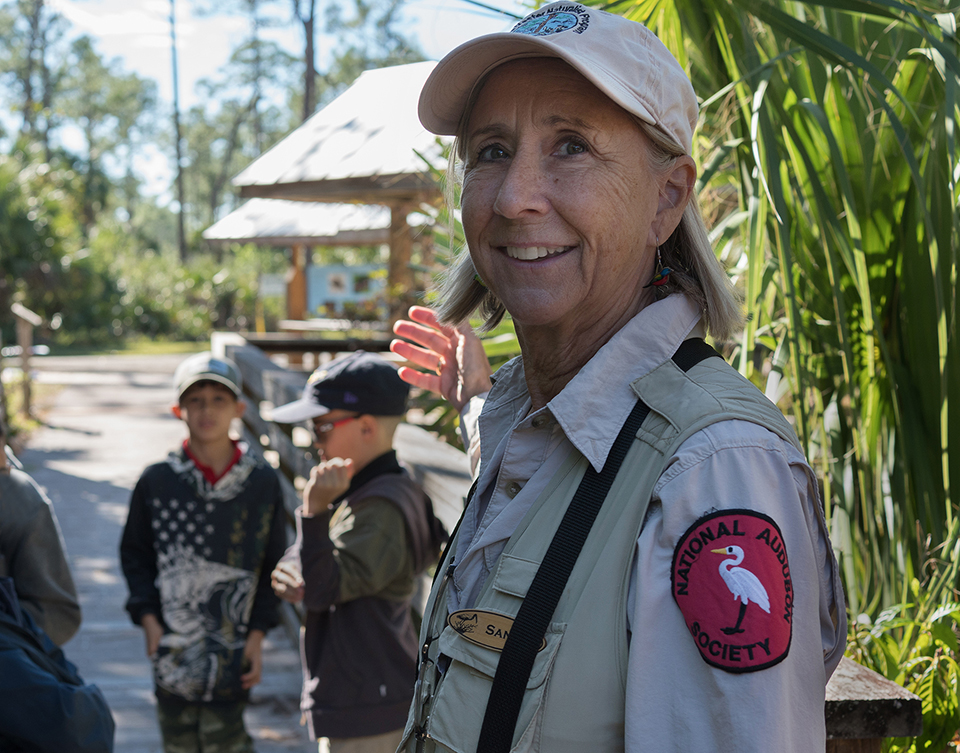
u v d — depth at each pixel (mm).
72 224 21234
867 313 1546
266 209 10242
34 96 51031
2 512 2215
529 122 924
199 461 2744
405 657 2184
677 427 839
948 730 1308
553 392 1053
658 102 909
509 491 976
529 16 962
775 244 1741
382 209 8898
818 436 1703
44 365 18406
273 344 7570
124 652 4094
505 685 829
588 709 803
